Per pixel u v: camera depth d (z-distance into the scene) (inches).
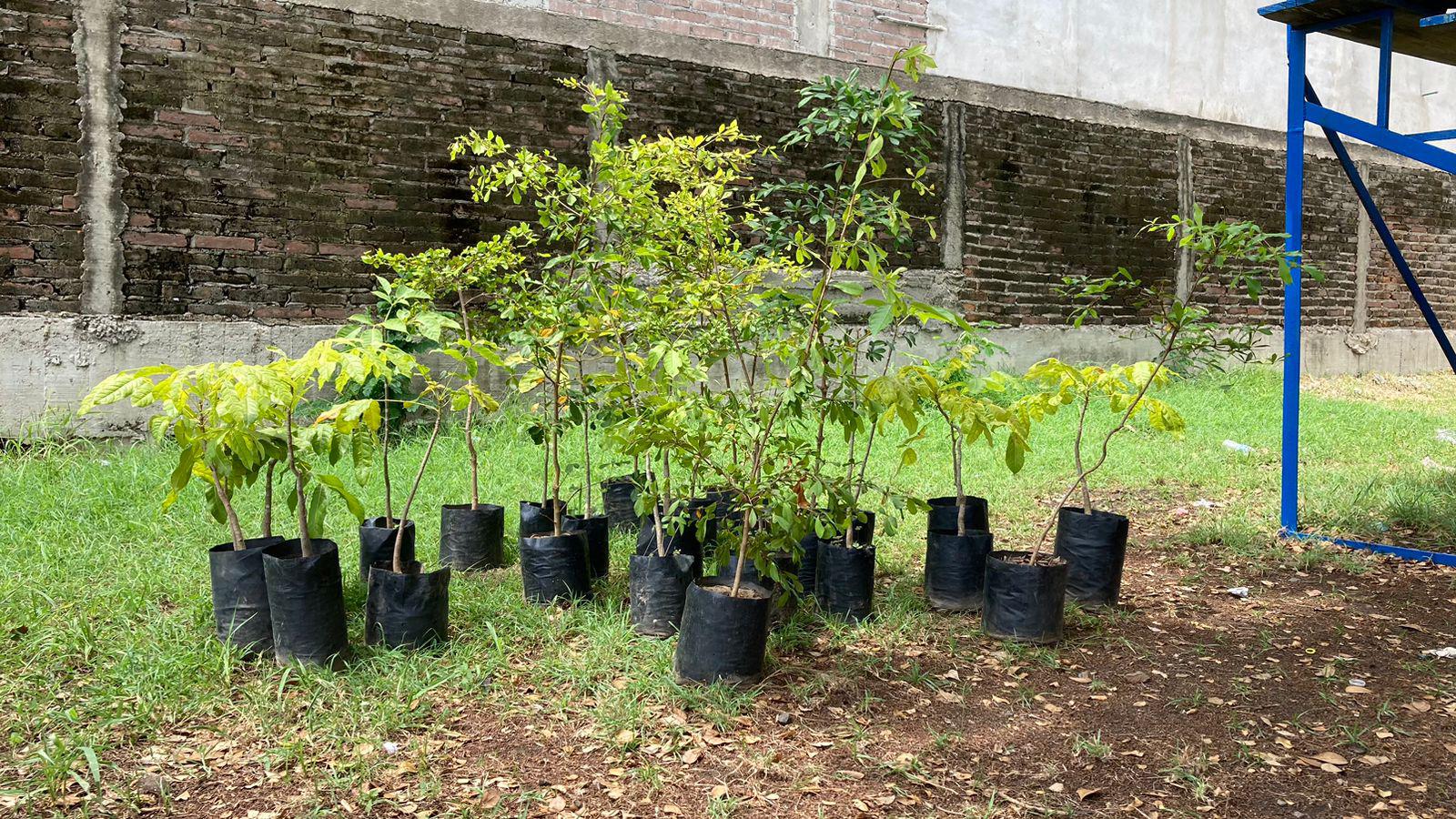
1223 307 456.8
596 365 289.9
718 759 111.7
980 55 402.9
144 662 125.3
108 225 252.1
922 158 134.8
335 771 105.5
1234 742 119.3
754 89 335.9
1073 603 166.9
